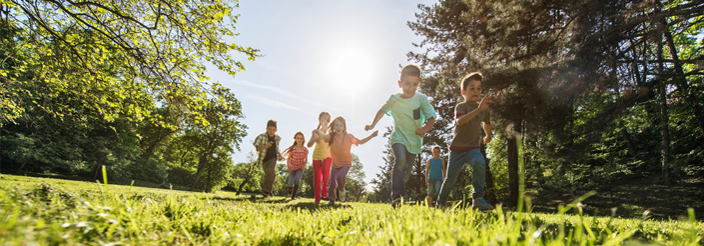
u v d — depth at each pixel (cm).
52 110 890
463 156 401
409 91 466
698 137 1739
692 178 1681
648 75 1183
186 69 700
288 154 816
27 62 784
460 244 106
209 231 154
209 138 3988
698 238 119
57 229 102
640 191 1662
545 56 1111
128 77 755
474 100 414
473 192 385
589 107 1382
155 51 709
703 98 1543
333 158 617
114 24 736
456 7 1939
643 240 156
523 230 160
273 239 137
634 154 2031
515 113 1166
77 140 2906
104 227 120
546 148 1195
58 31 743
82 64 745
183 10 682
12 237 79
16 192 181
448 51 2116
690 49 1725
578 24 1060
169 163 5238
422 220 141
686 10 956
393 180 440
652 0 934
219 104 755
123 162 3434
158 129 4047
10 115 943
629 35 1052
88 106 820
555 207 1672
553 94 1053
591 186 1694
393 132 472
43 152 2662
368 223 182
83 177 3397
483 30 1544
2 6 662
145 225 140
